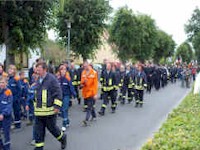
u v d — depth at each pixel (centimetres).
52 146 955
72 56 2592
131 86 1983
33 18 1630
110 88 1527
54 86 848
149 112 1642
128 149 947
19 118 1188
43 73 849
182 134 828
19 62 1862
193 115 1145
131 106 1858
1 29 1614
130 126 1272
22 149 933
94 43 2561
